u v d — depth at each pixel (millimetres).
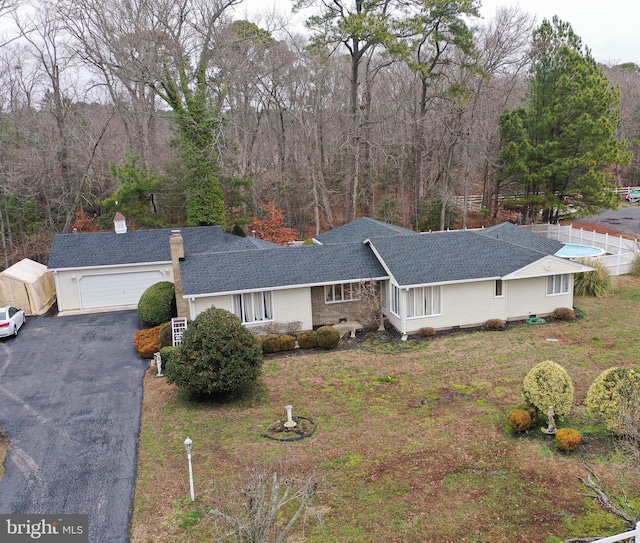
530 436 14398
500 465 13078
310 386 18688
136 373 20391
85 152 44750
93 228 42375
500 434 14617
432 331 23562
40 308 29578
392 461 13469
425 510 11438
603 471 12516
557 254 30484
